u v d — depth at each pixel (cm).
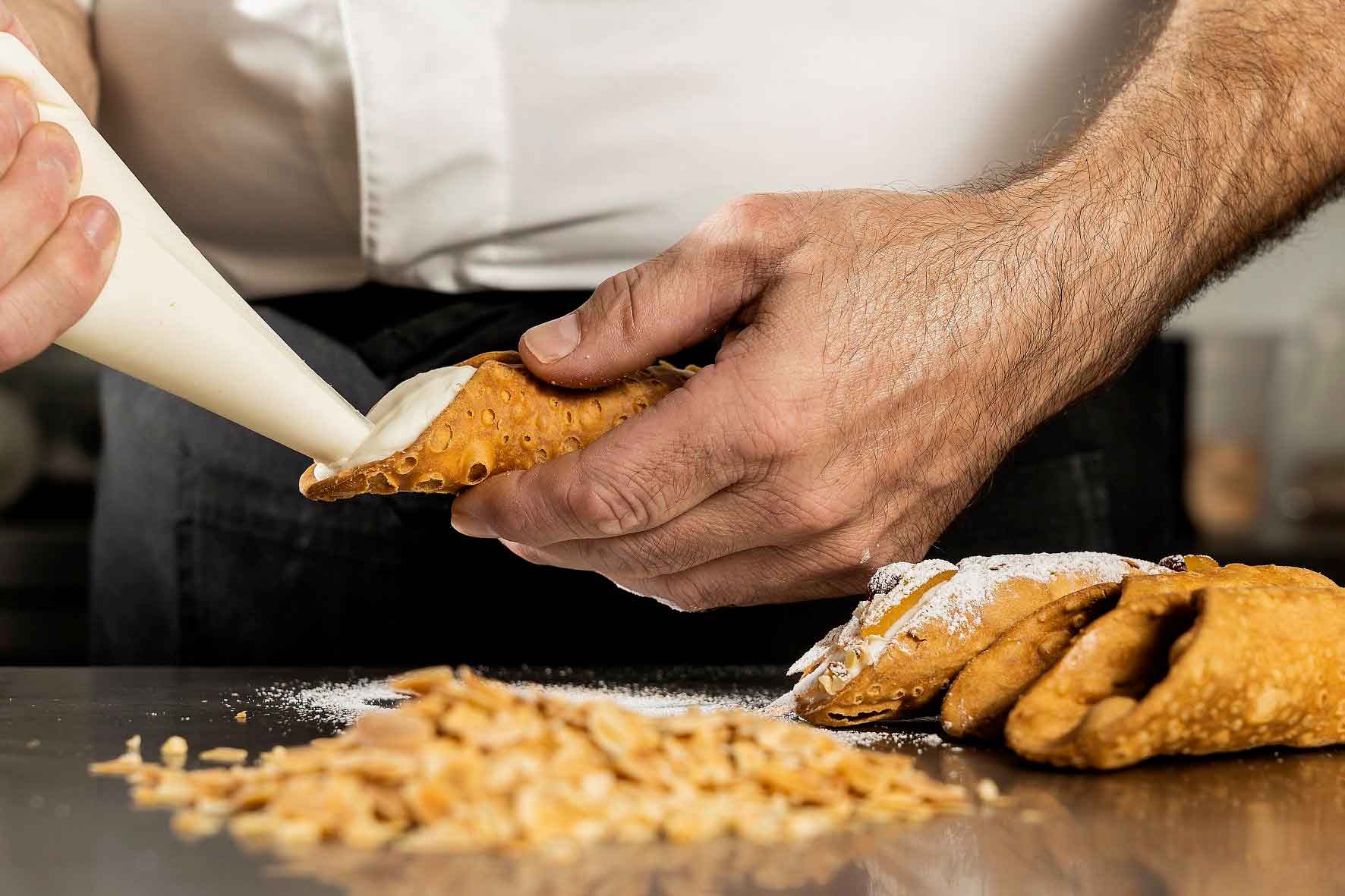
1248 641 45
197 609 71
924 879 38
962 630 50
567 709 43
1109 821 41
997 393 54
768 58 62
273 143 63
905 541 56
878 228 52
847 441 52
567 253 64
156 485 71
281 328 67
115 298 44
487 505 51
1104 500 68
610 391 52
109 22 64
